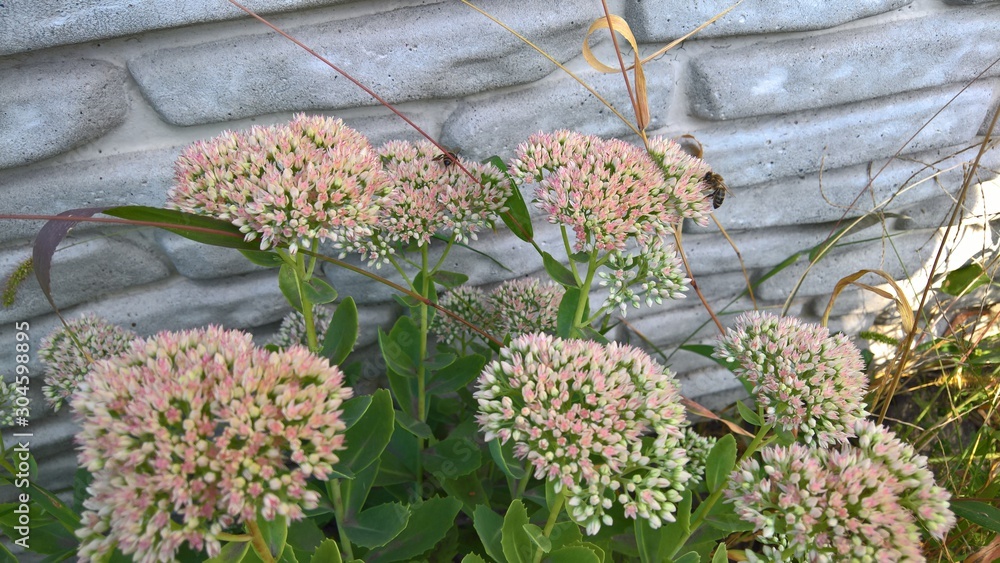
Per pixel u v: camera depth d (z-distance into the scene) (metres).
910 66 0.49
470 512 0.41
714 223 0.54
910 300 0.63
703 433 0.65
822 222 0.57
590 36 0.45
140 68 0.40
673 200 0.38
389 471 0.45
